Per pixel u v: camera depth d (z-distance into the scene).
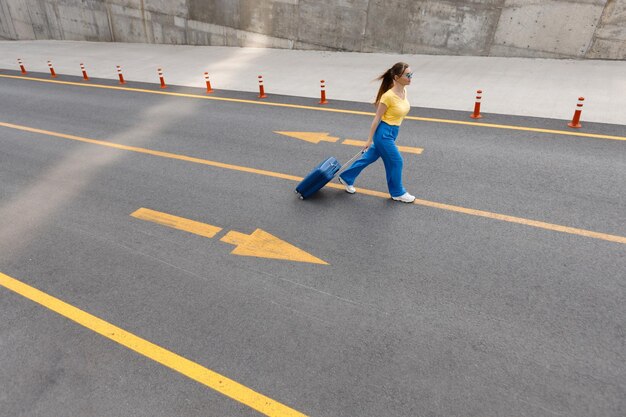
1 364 3.89
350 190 6.45
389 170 5.86
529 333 3.84
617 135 7.67
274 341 3.94
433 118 9.20
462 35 14.12
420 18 14.56
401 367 3.61
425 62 14.11
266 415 3.31
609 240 4.98
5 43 26.20
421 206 5.98
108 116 11.15
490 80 11.55
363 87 12.08
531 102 9.66
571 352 3.63
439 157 7.39
